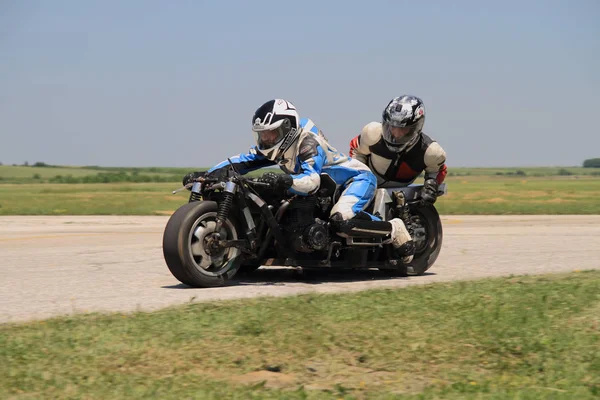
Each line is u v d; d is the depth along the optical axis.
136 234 28.69
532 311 10.73
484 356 8.80
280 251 15.10
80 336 9.38
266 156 15.23
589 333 9.54
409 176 17.75
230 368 8.41
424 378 8.12
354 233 15.44
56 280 15.64
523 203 62.69
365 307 11.10
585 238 26.45
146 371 8.19
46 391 7.54
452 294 12.17
